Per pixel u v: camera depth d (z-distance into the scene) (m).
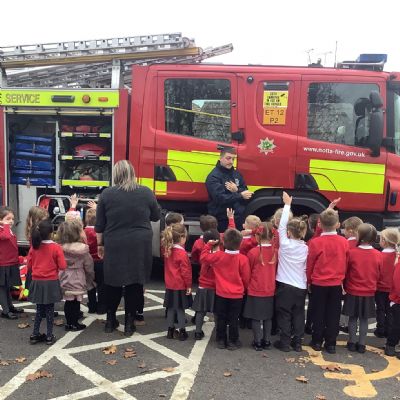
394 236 4.92
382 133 5.95
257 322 4.46
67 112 6.39
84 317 5.35
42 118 6.63
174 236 4.65
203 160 6.18
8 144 6.56
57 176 6.62
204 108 6.21
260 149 6.12
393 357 4.42
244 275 4.43
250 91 6.12
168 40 6.68
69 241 4.85
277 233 4.61
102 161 6.63
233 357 4.29
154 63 6.77
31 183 6.68
